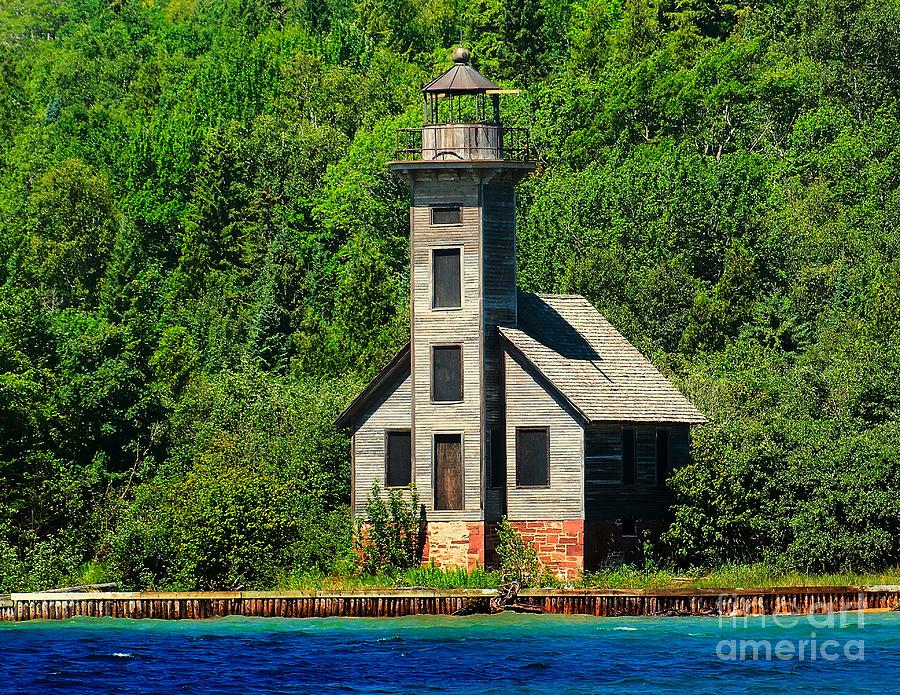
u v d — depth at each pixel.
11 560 171.38
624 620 157.62
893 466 171.88
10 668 136.62
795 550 170.38
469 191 172.62
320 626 155.50
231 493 169.50
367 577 169.12
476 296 171.88
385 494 173.88
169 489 172.12
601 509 172.62
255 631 153.38
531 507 171.62
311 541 173.88
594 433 172.38
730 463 173.62
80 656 141.88
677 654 141.62
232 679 132.75
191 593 161.00
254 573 169.12
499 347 173.62
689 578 168.62
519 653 142.12
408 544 172.00
